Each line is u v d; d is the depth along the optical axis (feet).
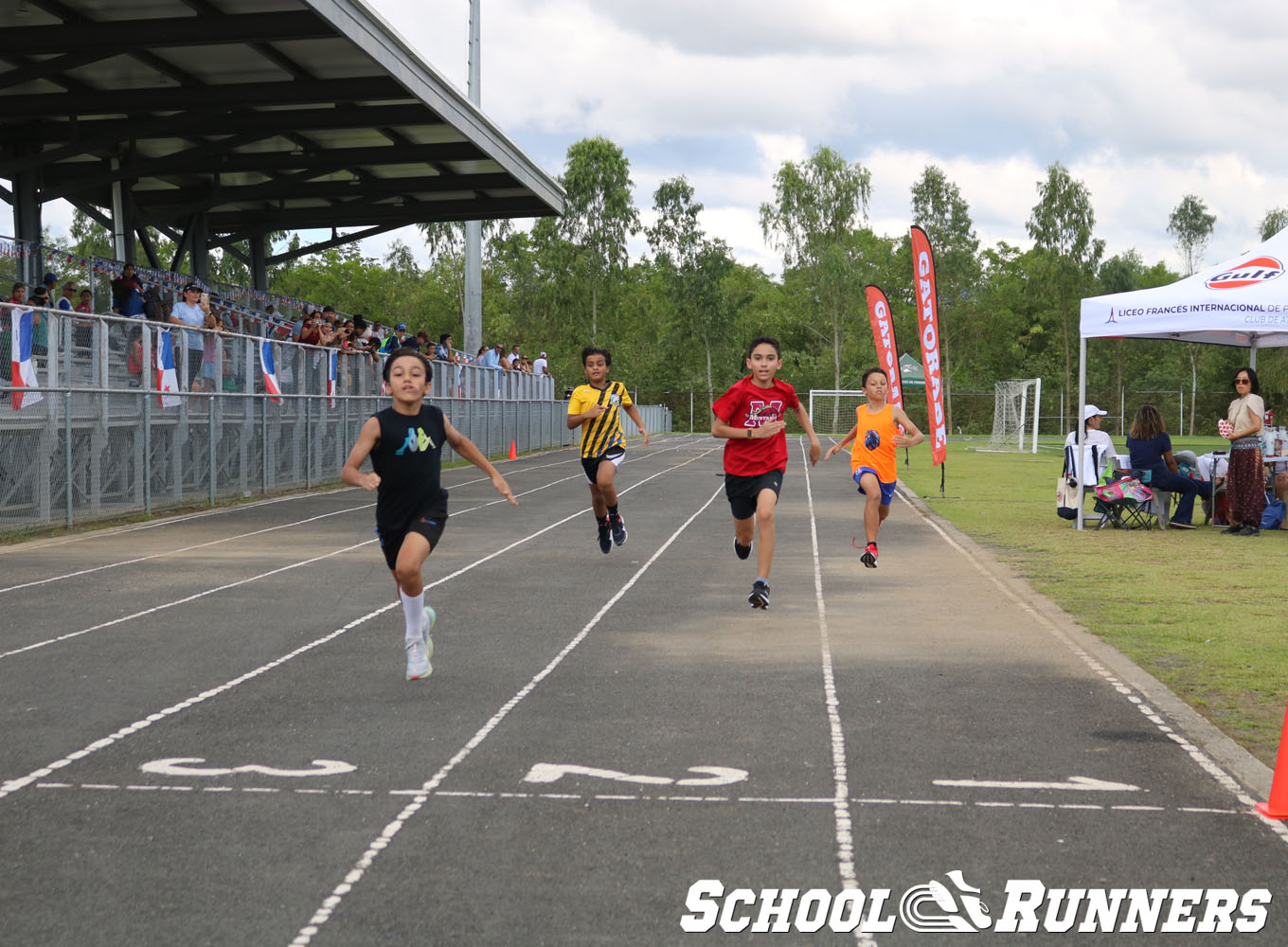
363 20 64.08
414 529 20.94
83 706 20.20
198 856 13.34
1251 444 47.55
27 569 36.70
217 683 21.89
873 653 24.62
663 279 255.50
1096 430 51.67
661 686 21.70
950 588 33.63
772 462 29.07
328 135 92.68
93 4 63.77
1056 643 25.72
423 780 16.10
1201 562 39.34
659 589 33.30
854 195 237.66
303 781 16.06
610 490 37.19
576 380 228.43
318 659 24.00
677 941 11.27
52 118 84.28
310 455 70.74
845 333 255.91
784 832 14.12
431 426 21.25
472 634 26.76
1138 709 19.98
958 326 266.16
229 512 55.21
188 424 56.90
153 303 62.54
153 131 78.48
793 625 27.89
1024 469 103.04
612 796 15.43
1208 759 17.11
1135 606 30.48
